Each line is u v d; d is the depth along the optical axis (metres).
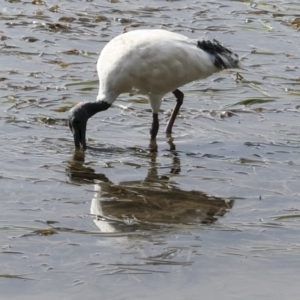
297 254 9.54
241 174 12.34
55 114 14.42
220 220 10.53
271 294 8.66
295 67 17.64
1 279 8.70
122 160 12.70
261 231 10.18
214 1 21.95
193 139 13.80
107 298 8.44
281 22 20.50
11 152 12.62
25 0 20.89
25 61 16.86
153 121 13.71
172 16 20.56
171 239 9.84
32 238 9.66
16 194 11.03
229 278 8.96
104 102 13.38
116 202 11.00
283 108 15.38
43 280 8.72
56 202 10.84
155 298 8.49
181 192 11.53
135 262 9.20
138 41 13.18
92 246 9.53
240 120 14.74
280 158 13.08
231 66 13.99
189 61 13.42
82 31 18.94
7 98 14.80
